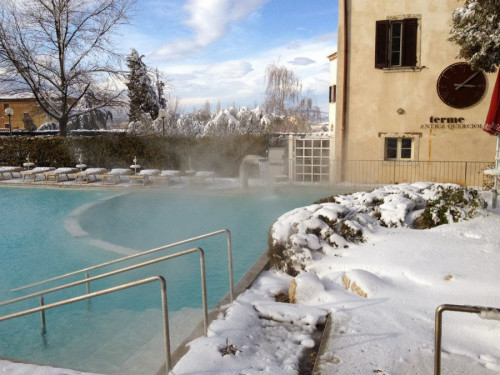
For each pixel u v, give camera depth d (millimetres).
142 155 19172
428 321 3908
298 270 5816
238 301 5012
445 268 4820
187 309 5684
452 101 14188
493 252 5059
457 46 13930
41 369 3672
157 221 11758
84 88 24672
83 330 5629
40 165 20516
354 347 3561
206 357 3523
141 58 40062
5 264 8609
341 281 5055
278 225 6355
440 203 6645
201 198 14367
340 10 14703
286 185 15203
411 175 14906
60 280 7719
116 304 6441
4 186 17031
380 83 14789
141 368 4133
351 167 15445
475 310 2508
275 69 32812
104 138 19656
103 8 23672
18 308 6652
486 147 14148
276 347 3809
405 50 14398
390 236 5992
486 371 3104
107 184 16547
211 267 7879
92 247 9219
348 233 6148
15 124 55594
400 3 14266
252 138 18156
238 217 11992
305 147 16125
